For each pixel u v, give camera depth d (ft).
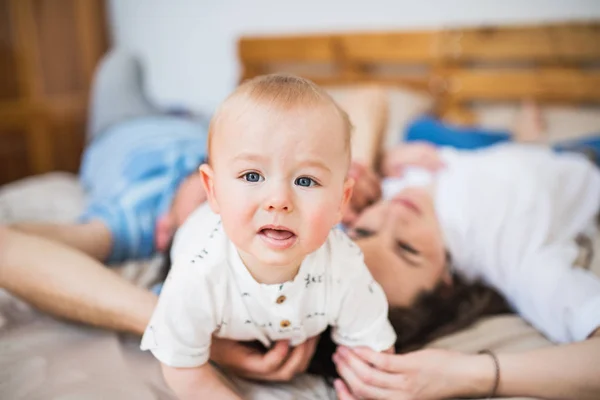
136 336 2.58
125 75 6.34
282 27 7.33
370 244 2.93
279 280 2.09
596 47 5.33
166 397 2.13
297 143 1.78
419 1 6.36
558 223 3.32
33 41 7.36
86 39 7.88
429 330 2.71
